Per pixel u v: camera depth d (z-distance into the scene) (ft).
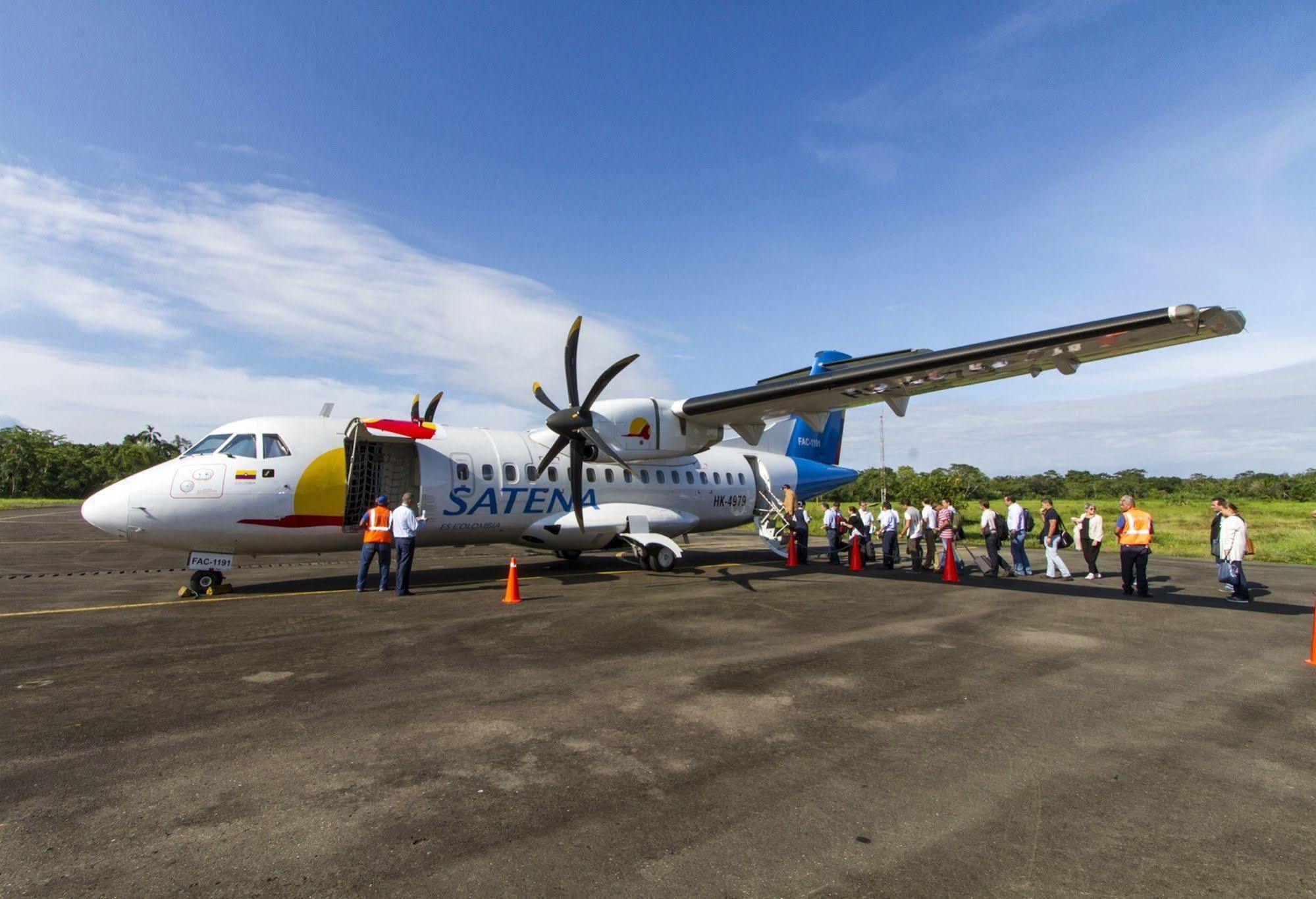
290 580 38.14
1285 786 12.06
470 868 9.09
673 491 47.65
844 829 10.30
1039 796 11.54
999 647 22.67
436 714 15.29
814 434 61.36
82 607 29.07
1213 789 11.93
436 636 23.45
